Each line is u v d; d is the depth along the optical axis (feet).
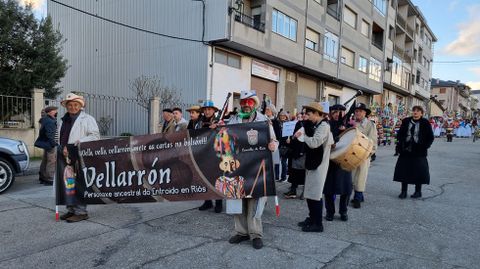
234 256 12.91
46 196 22.09
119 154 16.67
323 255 13.08
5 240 14.42
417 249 13.84
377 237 15.11
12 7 43.37
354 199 20.21
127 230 15.70
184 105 51.78
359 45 90.48
